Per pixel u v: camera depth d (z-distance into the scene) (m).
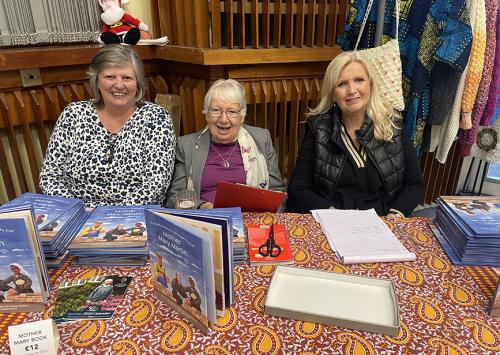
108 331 0.77
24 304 0.84
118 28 2.09
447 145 2.00
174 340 0.75
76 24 2.03
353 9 1.86
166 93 2.38
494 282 0.92
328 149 1.72
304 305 0.83
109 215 1.12
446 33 1.64
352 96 1.63
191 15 2.04
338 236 1.12
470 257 0.99
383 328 0.76
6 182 2.04
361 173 1.69
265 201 1.27
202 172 1.79
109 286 0.91
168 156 1.62
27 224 0.80
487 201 1.17
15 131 2.03
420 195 1.70
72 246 0.96
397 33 1.70
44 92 1.97
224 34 2.22
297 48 2.21
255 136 1.84
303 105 2.46
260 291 0.89
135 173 1.60
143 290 0.90
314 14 2.21
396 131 1.72
